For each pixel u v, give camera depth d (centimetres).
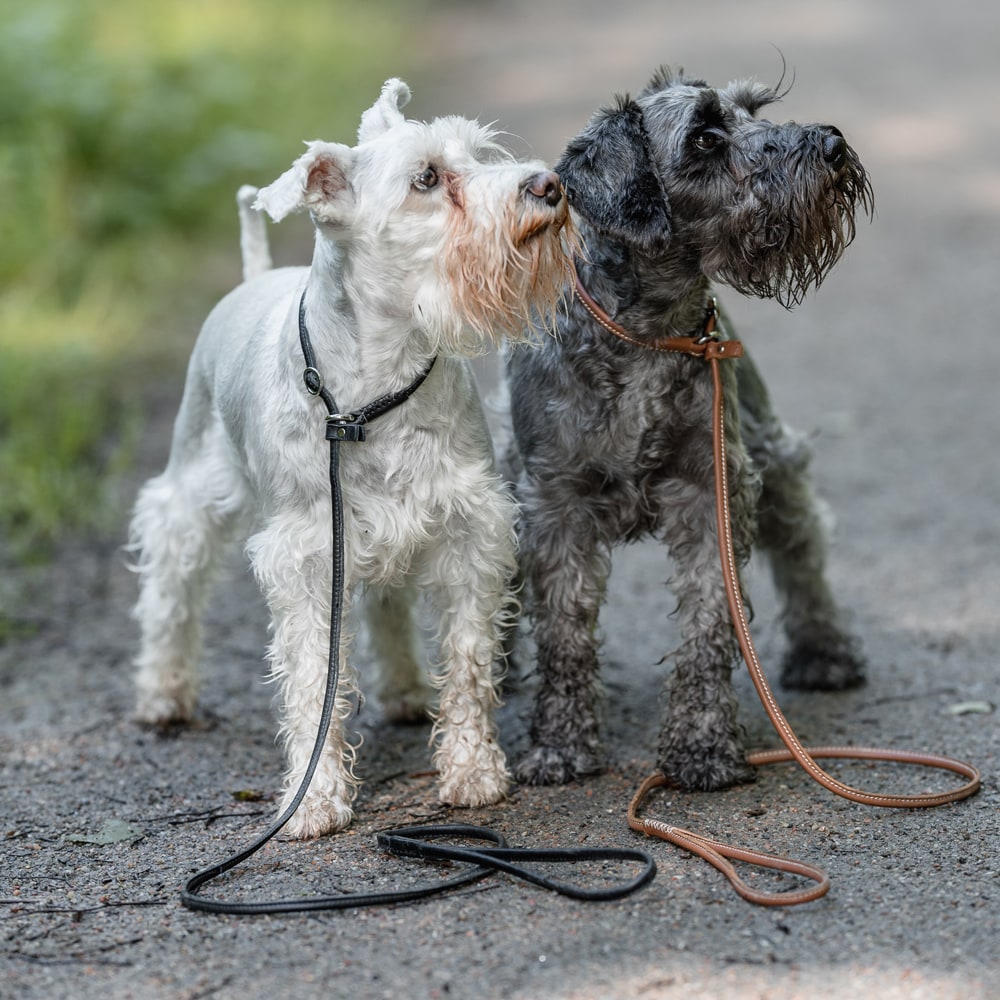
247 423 484
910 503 804
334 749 469
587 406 487
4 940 395
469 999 349
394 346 447
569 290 485
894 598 678
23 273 1238
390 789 502
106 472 892
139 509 570
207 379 537
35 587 745
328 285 447
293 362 457
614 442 488
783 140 480
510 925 386
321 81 2062
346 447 454
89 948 388
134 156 1457
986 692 562
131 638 679
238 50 2041
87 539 810
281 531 462
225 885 425
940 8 2638
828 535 598
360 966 368
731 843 442
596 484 500
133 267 1320
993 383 1007
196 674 581
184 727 573
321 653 466
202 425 548
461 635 482
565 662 506
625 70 2123
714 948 369
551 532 502
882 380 1029
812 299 1254
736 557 502
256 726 574
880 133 1697
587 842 448
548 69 2198
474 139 455
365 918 396
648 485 503
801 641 594
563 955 368
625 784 498
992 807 457
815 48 2230
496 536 473
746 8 2780
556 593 504
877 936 372
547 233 440
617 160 477
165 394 1038
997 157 1595
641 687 596
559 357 489
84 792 509
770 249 483
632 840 446
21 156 1320
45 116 1391
